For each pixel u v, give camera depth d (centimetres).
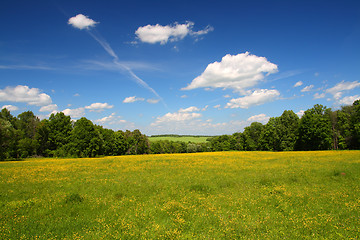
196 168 2752
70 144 6656
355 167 2308
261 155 4612
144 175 2294
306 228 909
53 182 1947
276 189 1534
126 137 10569
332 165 2555
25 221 1020
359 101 7019
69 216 1100
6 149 5866
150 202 1316
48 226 972
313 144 6912
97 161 3781
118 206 1245
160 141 13000
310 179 1861
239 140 11500
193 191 1576
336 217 1017
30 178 2125
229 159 3831
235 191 1555
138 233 892
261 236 852
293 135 7738
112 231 913
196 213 1112
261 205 1220
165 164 3198
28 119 8719
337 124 7225
